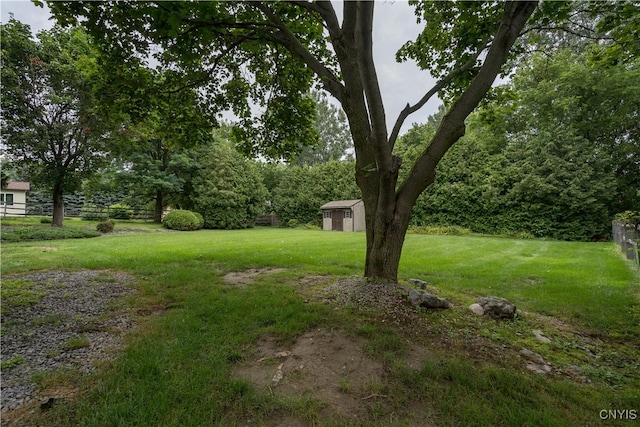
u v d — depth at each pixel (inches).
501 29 145.7
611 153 617.3
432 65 246.2
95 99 236.5
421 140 943.7
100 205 1125.7
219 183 888.3
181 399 79.5
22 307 149.6
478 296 187.0
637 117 587.8
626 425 75.4
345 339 117.8
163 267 249.0
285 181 1136.8
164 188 812.6
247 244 437.4
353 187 1039.6
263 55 260.5
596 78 600.7
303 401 80.9
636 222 295.4
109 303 159.2
